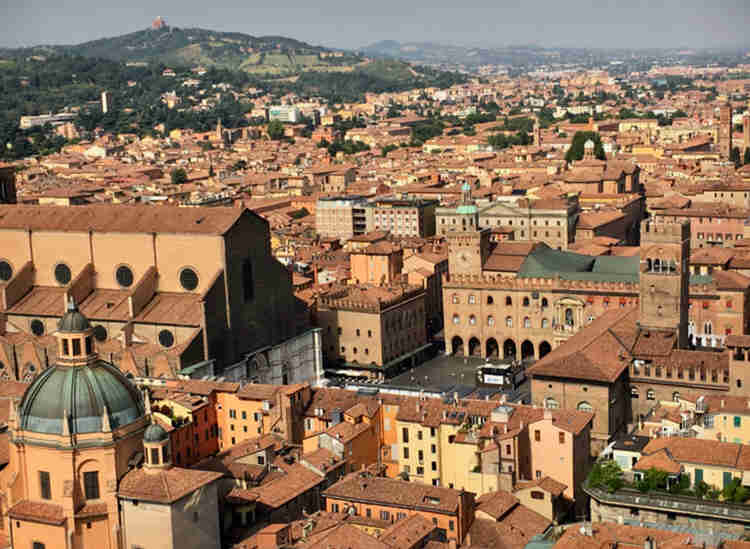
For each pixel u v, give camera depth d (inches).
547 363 7839.6
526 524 5930.1
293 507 6063.0
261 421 7288.4
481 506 5984.3
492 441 6574.8
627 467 6008.9
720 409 6407.5
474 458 6727.4
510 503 6058.1
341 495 6043.3
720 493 5487.2
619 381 7780.5
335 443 6688.0
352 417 7057.1
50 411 5590.6
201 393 7396.7
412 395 7775.6
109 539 5580.7
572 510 6515.8
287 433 7175.2
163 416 6934.1
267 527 5625.0
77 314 5728.3
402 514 5880.9
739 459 5580.7
